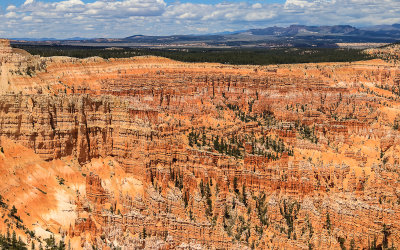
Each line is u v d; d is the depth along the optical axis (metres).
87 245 139.25
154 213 160.75
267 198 173.88
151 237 144.38
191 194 171.25
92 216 157.25
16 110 178.00
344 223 161.12
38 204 156.12
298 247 148.00
